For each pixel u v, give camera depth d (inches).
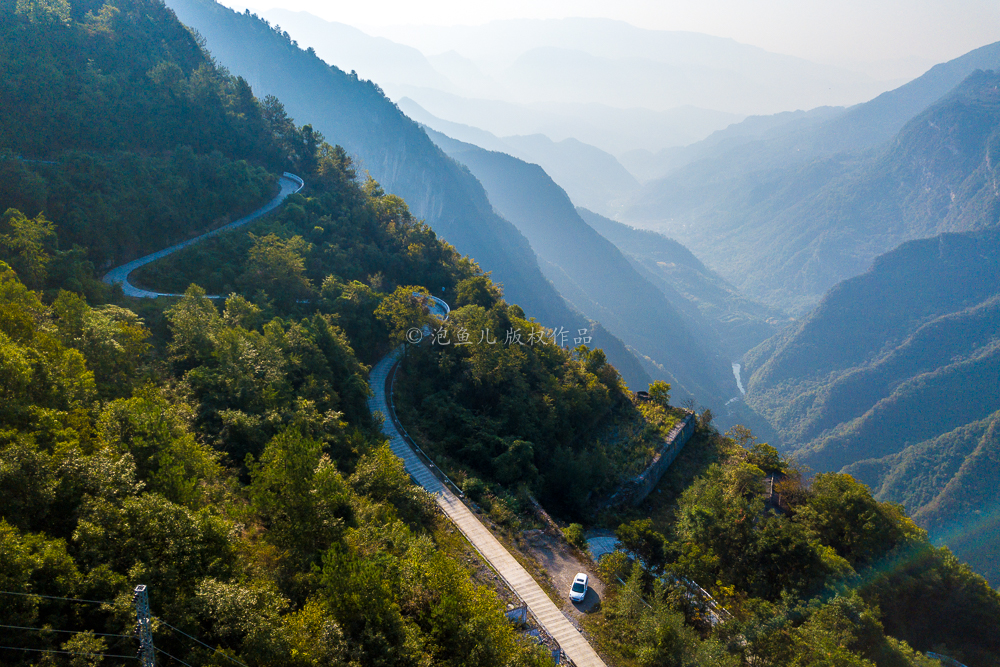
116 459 1091.9
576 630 1555.1
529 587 1688.0
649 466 2962.6
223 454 1544.0
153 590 865.5
